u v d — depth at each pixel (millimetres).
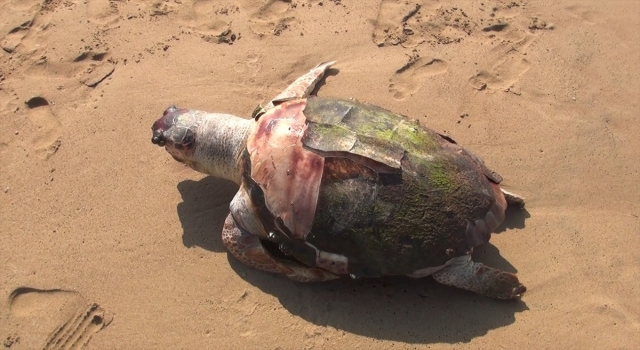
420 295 2021
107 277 2094
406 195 1831
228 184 2258
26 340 1999
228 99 2434
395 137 1883
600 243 2102
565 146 2291
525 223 2145
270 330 1986
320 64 2512
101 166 2301
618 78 2457
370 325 1982
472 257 2078
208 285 2066
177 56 2557
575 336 1947
